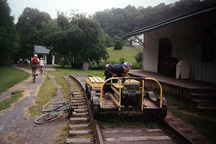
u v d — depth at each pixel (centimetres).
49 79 1527
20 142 423
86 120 553
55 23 3278
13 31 4197
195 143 395
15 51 4406
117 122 544
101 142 392
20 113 623
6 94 941
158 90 1014
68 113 612
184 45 1104
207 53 932
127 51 5972
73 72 2342
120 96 509
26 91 988
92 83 713
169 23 945
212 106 704
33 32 5738
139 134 466
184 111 676
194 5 1641
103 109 523
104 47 3356
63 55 3531
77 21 3203
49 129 500
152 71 1527
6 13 3797
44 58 4747
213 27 880
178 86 819
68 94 930
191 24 1044
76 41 3158
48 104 737
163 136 451
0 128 499
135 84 512
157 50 1452
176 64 1122
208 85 820
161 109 542
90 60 3306
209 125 523
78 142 416
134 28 9250
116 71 579
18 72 2175
